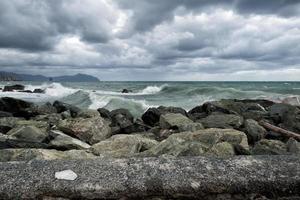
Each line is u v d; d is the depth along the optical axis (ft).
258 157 7.15
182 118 28.94
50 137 22.97
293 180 6.41
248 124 25.86
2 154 14.56
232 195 6.31
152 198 6.19
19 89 124.77
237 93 73.10
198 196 6.25
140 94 91.09
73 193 6.04
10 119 29.91
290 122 31.45
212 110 39.68
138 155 15.84
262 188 6.32
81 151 16.12
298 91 89.92
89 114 31.04
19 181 6.13
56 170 6.48
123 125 30.63
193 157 7.14
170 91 91.61
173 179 6.33
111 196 6.10
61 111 43.14
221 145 15.14
